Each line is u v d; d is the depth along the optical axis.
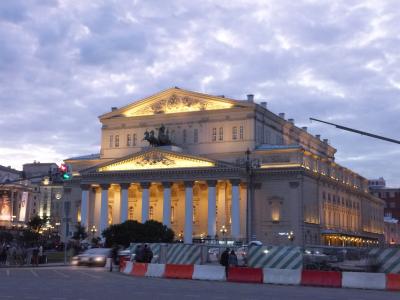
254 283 45.69
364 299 32.84
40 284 39.19
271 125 133.38
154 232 97.12
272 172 119.00
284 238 116.56
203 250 58.38
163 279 48.16
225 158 124.19
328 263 51.41
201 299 30.22
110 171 126.00
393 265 45.50
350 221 153.50
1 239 115.69
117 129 137.25
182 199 128.75
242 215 120.50
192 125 129.12
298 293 36.22
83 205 128.38
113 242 95.88
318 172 128.75
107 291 34.12
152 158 123.50
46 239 136.50
